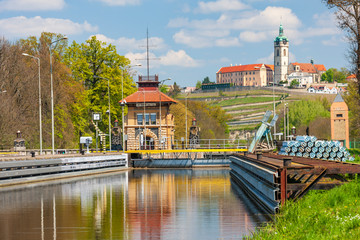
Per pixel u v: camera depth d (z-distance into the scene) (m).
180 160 78.69
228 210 25.70
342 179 27.17
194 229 20.28
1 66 79.19
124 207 27.11
